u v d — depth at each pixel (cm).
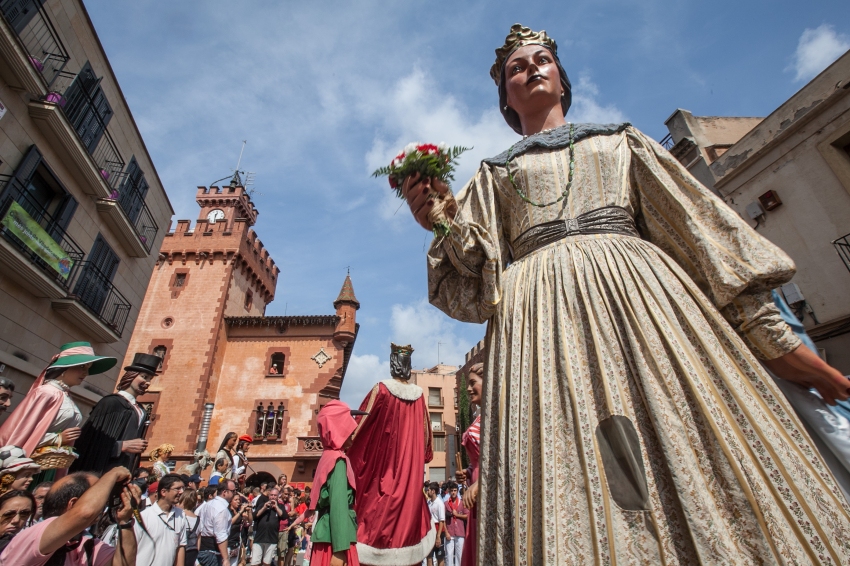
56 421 407
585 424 101
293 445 2309
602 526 91
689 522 86
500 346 129
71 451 392
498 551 105
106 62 1427
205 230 2956
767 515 85
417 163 143
